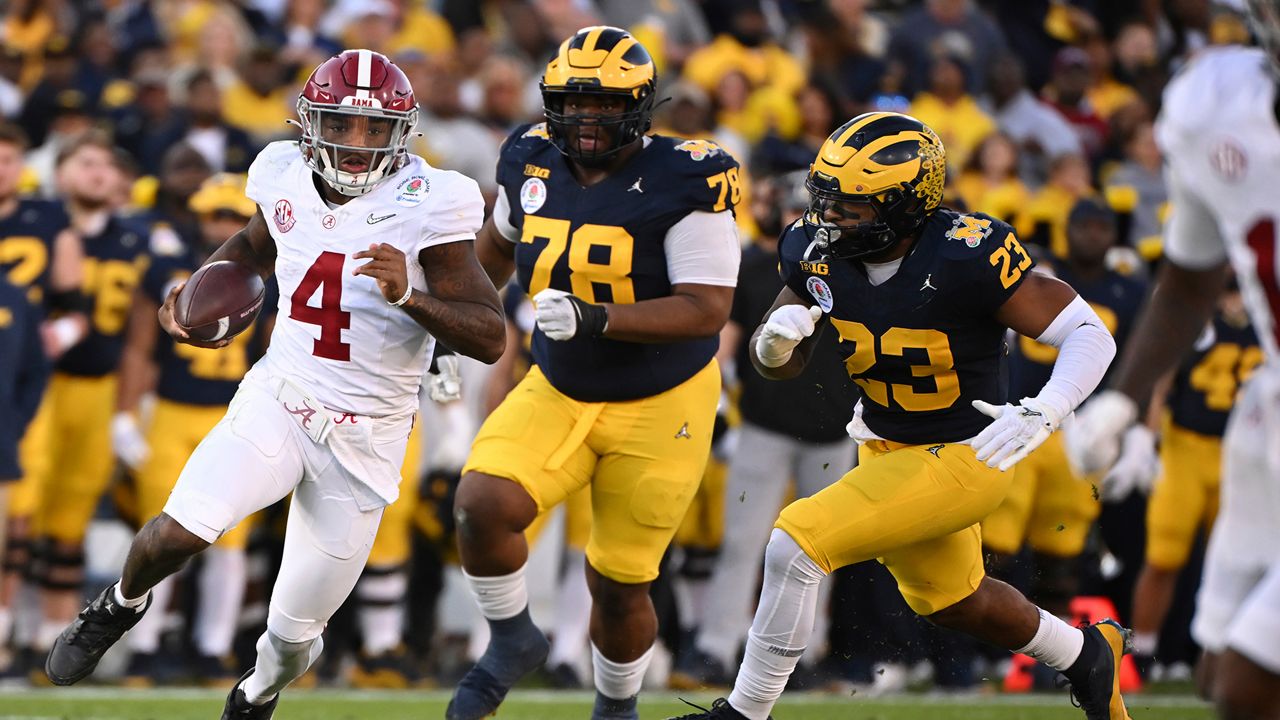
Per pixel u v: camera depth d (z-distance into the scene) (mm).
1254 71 10055
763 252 22578
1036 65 35750
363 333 13070
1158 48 37156
